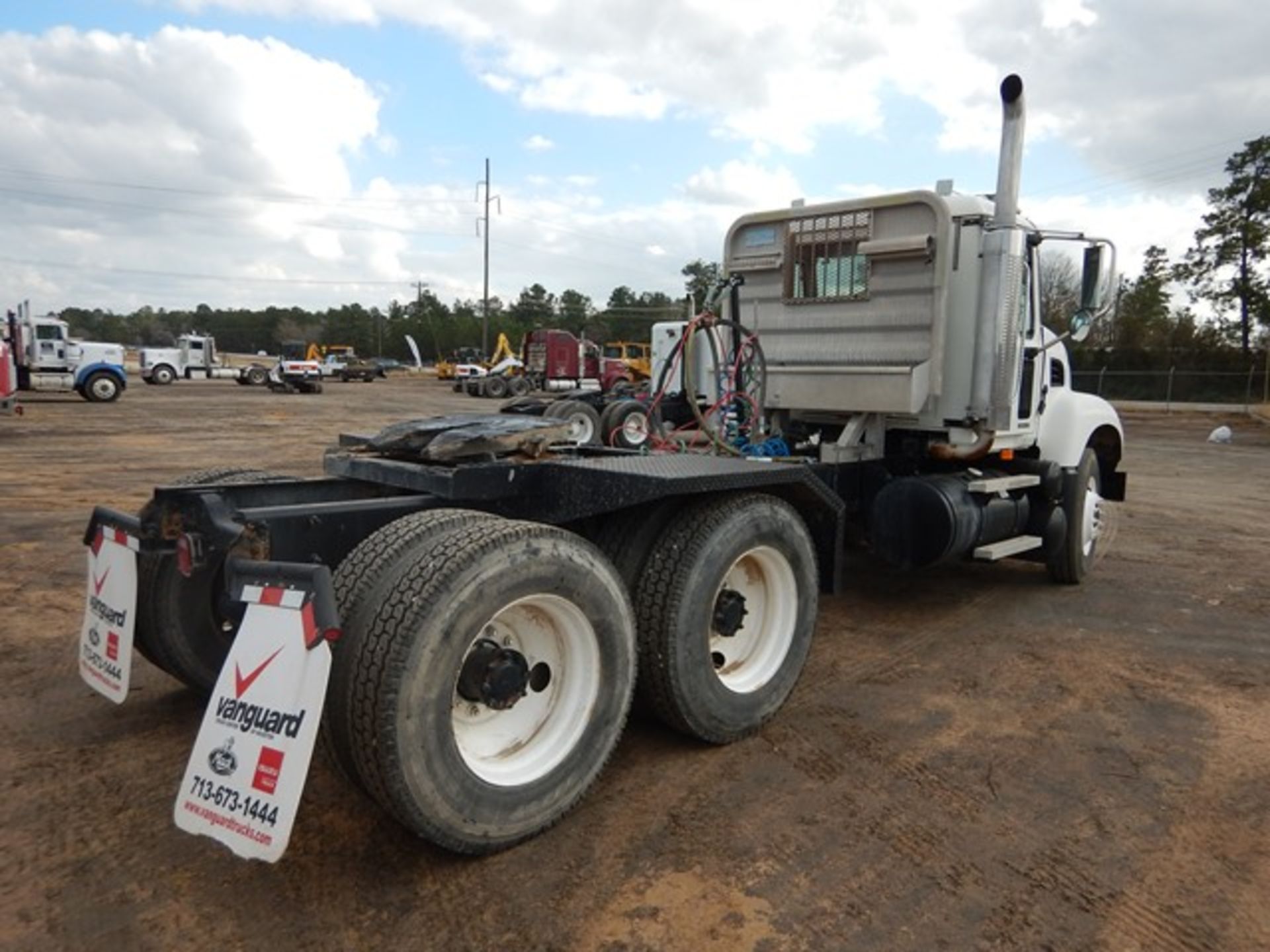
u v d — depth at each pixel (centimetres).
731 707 376
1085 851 301
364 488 420
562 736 310
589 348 3866
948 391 571
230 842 246
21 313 2878
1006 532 612
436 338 10875
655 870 285
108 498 1015
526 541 290
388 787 258
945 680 469
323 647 244
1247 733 402
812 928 257
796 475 406
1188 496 1220
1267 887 282
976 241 554
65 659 472
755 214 644
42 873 279
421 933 252
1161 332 4853
